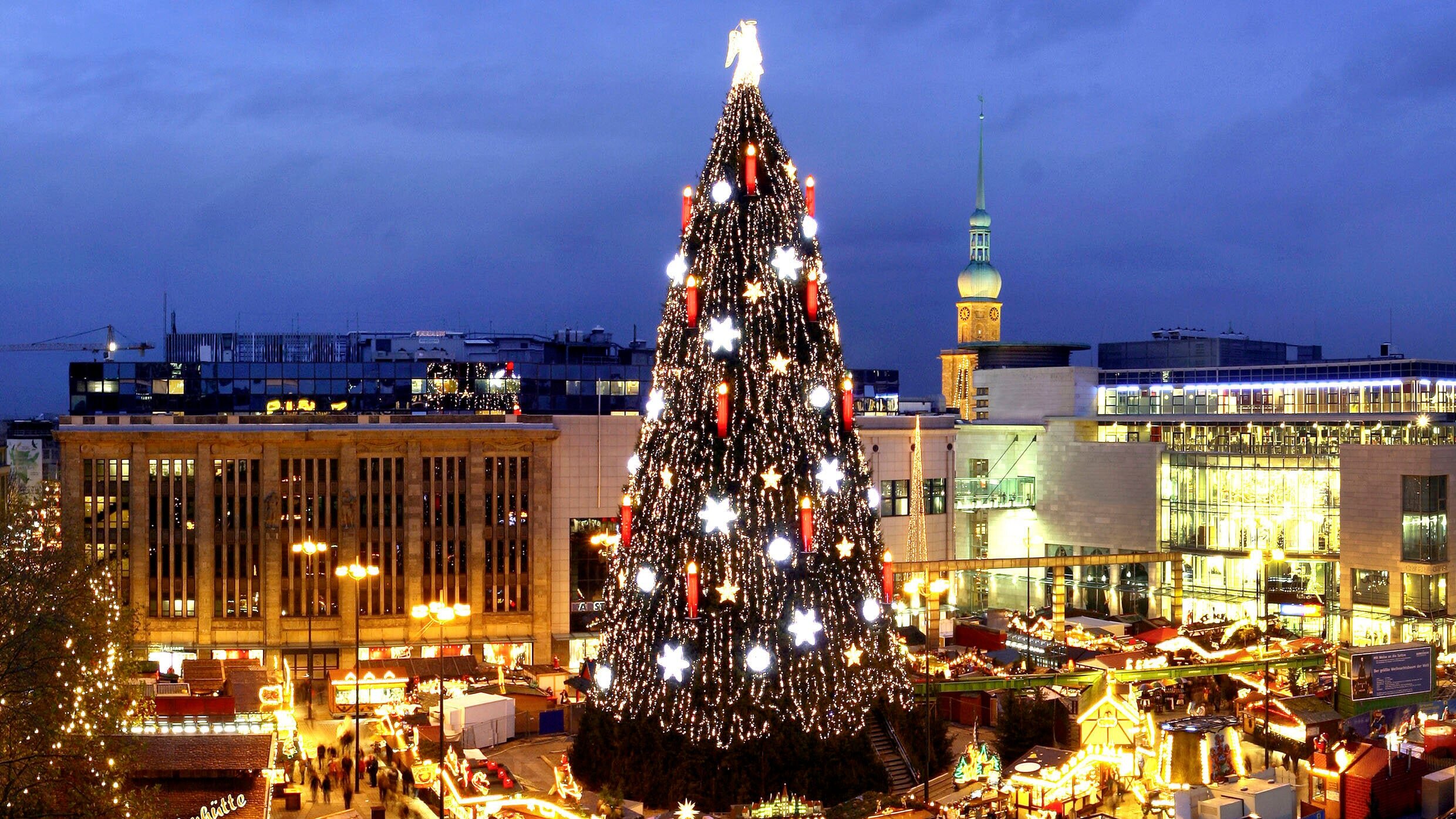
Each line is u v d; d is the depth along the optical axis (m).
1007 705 91.62
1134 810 74.50
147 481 120.25
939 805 72.50
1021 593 168.00
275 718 79.56
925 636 127.31
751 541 80.75
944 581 112.56
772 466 81.00
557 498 125.69
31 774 60.88
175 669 118.44
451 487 123.50
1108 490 161.25
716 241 83.44
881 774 80.00
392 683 103.12
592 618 126.25
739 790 77.25
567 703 102.00
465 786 75.69
